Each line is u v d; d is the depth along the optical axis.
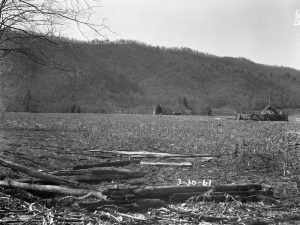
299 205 9.13
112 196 8.45
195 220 7.76
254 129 36.28
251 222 7.71
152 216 7.89
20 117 52.31
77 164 14.10
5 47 9.13
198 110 170.88
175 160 15.76
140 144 21.19
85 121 45.75
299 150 19.16
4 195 8.59
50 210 7.85
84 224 7.23
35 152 16.30
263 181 11.95
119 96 180.88
